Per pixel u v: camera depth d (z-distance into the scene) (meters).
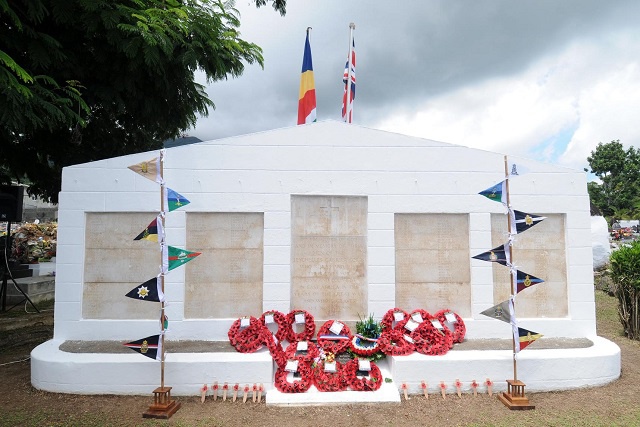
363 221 6.76
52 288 12.73
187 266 6.57
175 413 4.91
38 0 5.86
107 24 6.46
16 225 22.52
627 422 4.68
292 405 5.14
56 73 7.33
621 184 34.56
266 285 6.53
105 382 5.38
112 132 9.52
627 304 8.38
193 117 9.89
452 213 6.79
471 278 6.67
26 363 6.72
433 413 4.96
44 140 8.67
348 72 10.24
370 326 6.14
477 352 5.80
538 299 6.75
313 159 6.74
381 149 6.79
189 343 6.30
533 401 5.28
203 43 8.00
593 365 5.68
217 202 6.60
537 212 6.79
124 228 6.57
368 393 5.30
